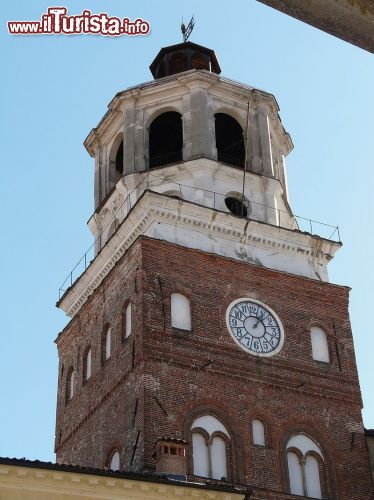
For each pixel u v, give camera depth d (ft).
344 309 130.31
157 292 116.88
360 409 121.49
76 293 138.51
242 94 144.77
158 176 133.80
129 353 115.14
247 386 115.34
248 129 142.00
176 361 112.27
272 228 131.44
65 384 135.03
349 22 22.26
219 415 111.34
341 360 124.77
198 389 111.55
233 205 135.95
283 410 115.96
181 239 124.67
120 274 124.67
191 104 139.44
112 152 146.92
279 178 147.33
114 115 145.79
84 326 133.90
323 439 116.26
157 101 142.10
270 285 126.21
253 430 112.88
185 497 88.79
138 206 125.59
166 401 108.58
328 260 135.33
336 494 112.57
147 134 139.54
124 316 121.19
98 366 124.98
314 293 129.08
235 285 123.24
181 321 116.47
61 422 132.16
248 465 109.29
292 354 121.49
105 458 114.11
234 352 117.08
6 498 81.92
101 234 141.79
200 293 119.96
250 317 121.70
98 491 85.71
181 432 107.14
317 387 120.16
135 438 106.73
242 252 128.47
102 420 118.62
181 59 158.81
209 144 135.85
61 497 84.07
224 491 90.58
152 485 87.51
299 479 111.96
